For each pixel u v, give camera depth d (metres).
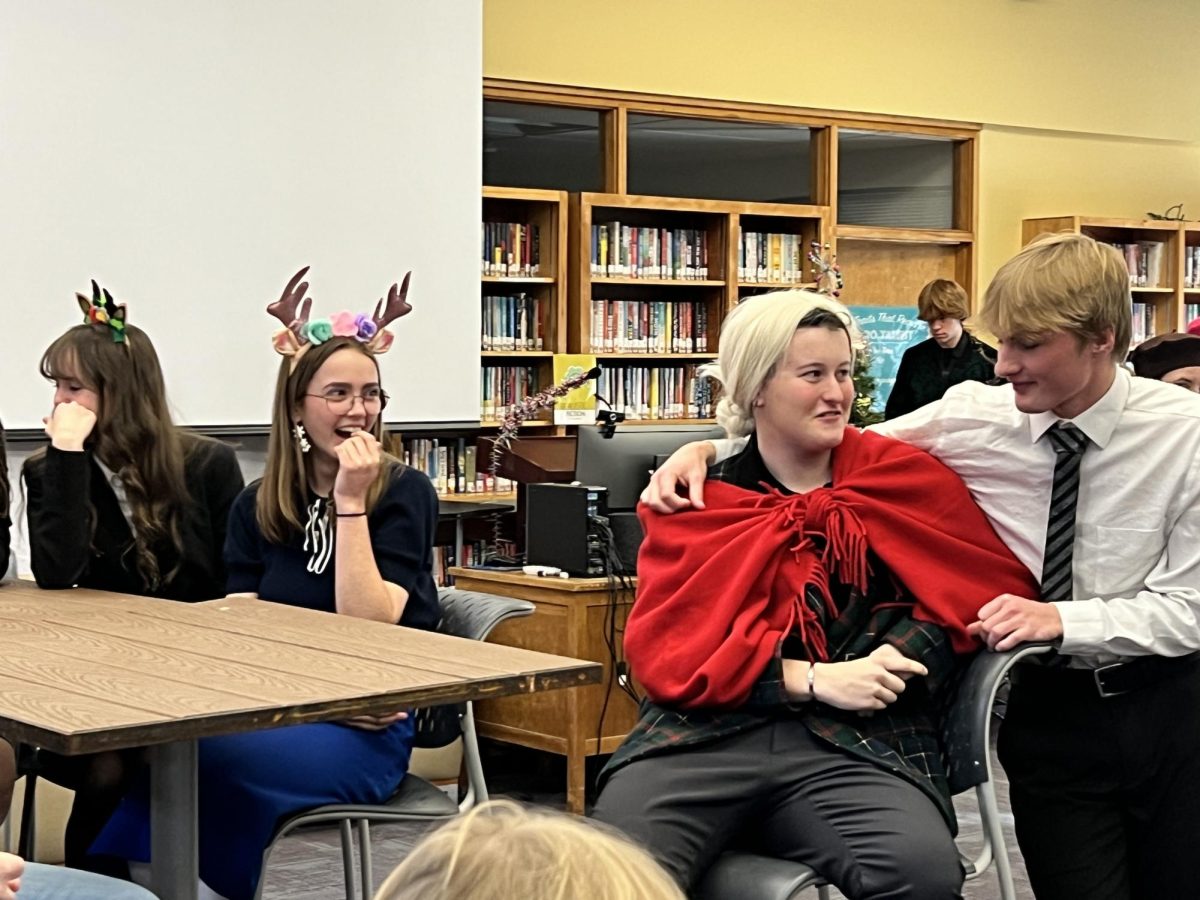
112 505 3.15
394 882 0.70
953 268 8.83
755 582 2.47
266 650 2.31
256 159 6.00
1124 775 2.44
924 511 2.53
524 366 7.30
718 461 2.68
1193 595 2.38
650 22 7.59
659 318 7.62
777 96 7.99
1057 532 2.47
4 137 5.46
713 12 7.78
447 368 6.50
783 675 2.41
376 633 2.49
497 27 7.16
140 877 2.70
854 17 8.23
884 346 8.64
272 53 6.02
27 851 3.18
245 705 1.91
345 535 2.77
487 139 7.39
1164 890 2.44
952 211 8.80
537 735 4.82
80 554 3.05
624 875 0.67
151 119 5.77
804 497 2.54
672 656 2.46
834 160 8.22
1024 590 2.50
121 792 2.93
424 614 2.85
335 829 4.71
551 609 4.75
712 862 2.43
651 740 2.45
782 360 2.55
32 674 2.11
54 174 5.57
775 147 8.22
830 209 8.11
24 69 5.50
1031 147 8.95
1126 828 2.48
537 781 5.21
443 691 2.05
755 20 7.91
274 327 6.05
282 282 6.07
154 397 3.16
